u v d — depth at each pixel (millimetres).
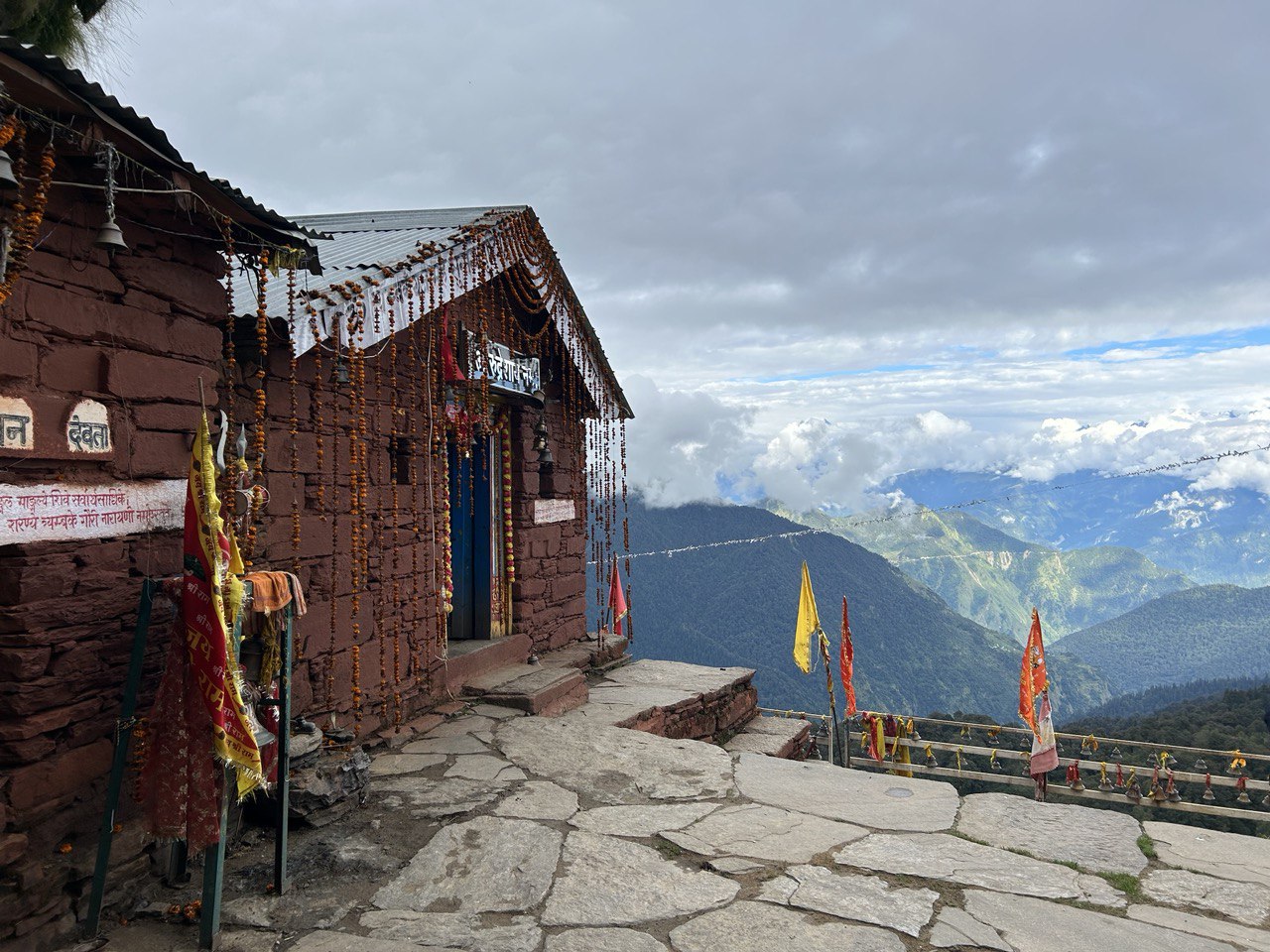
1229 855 5355
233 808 5211
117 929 4367
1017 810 6121
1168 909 4590
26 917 4082
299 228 5465
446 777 6590
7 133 3477
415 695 8422
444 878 4871
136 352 4789
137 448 4824
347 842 5340
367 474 7797
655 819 5816
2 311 3980
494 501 11078
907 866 5078
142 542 4871
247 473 5574
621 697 10320
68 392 4363
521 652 10820
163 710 4289
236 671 4227
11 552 4113
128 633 4773
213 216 4918
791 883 4820
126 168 4391
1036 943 4164
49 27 5910
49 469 4289
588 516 13602
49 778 4242
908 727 12133
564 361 12172
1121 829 5770
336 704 7230
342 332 6742
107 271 4617
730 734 11492
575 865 5043
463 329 9523
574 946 4105
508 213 9992
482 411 10070
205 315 5391
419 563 8688
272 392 6625
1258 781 9945
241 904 4555
